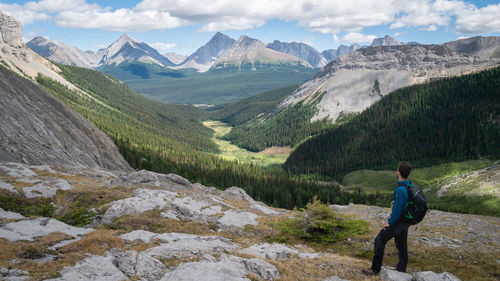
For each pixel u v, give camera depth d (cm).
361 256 1981
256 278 1034
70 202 2986
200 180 13012
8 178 3594
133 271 1048
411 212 1007
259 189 12119
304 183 14175
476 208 10775
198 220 2512
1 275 816
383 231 1112
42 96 9588
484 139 18850
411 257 1917
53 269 925
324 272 1205
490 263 1742
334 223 2244
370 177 18925
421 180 17200
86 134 10006
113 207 2511
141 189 3139
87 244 1248
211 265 1055
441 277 1066
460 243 2120
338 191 13275
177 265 1146
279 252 1558
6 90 7619
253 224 2648
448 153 18962
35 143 6481
